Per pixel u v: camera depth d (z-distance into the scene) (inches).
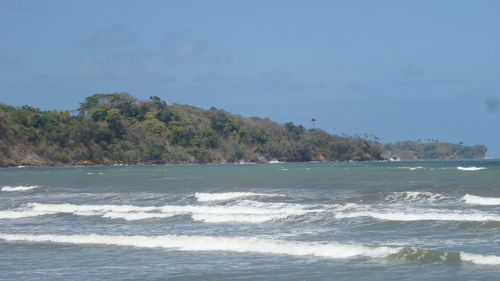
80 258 931.3
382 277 762.2
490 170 3481.8
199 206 1477.6
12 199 1873.8
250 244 971.3
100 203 1674.5
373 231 1079.6
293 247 939.3
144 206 1555.1
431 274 767.7
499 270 770.8
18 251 996.6
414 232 1056.8
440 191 1733.5
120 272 832.9
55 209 1514.5
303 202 1547.7
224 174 3538.4
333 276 775.7
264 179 2699.3
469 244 940.0
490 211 1278.3
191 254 940.6
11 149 6904.5
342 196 1664.6
